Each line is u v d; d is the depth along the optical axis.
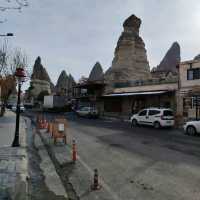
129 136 16.50
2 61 31.30
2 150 10.56
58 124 13.38
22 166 8.05
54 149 11.79
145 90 34.53
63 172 7.99
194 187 6.57
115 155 10.48
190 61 27.23
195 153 11.05
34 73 95.00
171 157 10.17
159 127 22.59
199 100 25.97
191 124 18.19
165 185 6.71
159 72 54.50
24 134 15.98
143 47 51.53
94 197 5.87
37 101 78.94
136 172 7.94
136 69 48.88
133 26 51.44
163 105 31.08
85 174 7.73
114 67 48.97
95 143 13.53
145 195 6.00
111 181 7.05
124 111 38.12
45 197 5.84
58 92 81.12
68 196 5.97
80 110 38.03
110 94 40.12
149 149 11.91
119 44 50.34
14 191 5.86
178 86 28.53
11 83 34.44
